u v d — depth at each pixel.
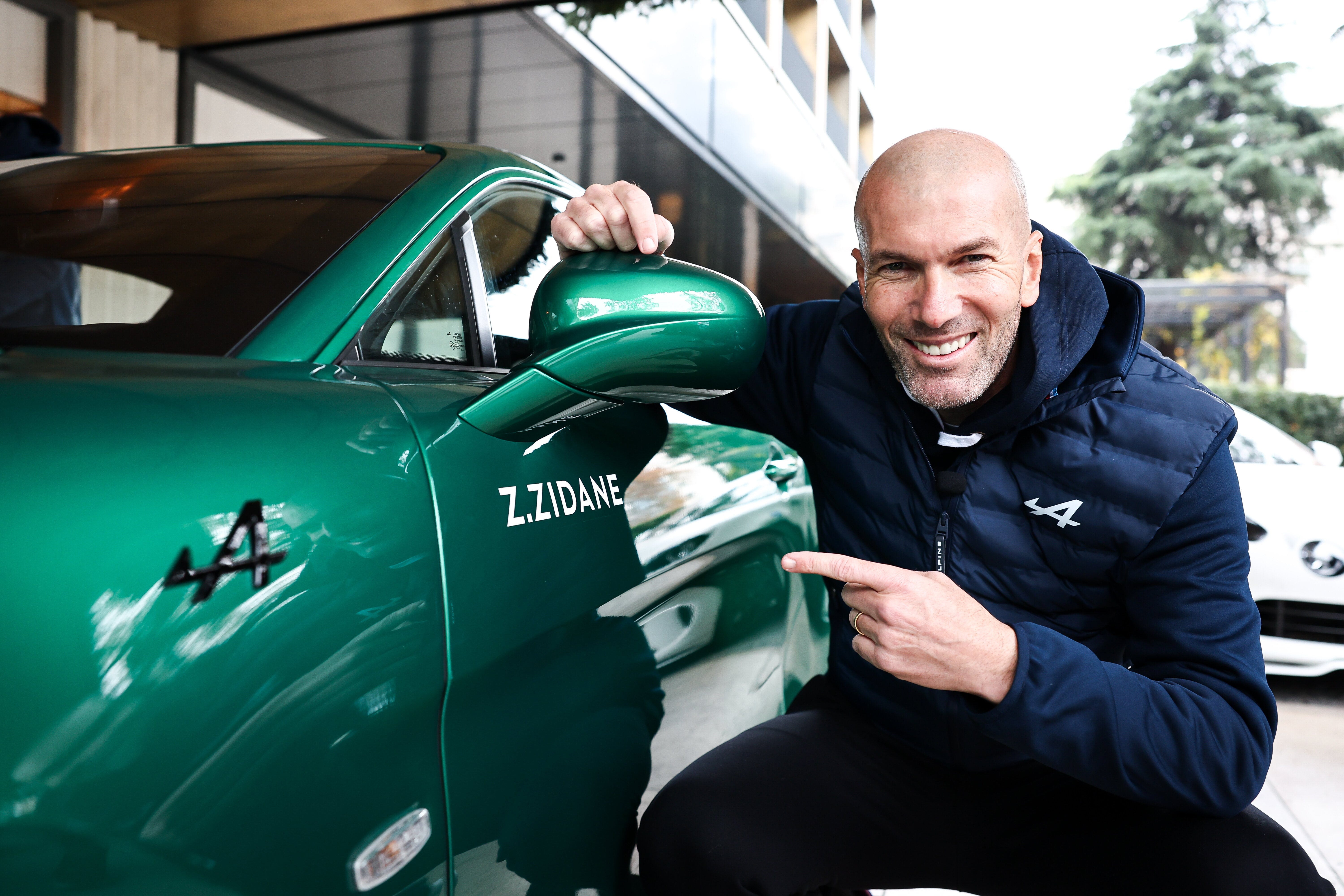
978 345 1.06
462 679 0.81
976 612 0.95
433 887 0.77
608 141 7.85
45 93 6.02
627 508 1.13
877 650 0.96
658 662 1.17
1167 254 27.92
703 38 7.79
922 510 1.19
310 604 0.67
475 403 0.90
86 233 1.05
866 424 1.23
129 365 0.73
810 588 1.86
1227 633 1.05
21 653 0.53
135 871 0.56
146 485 0.60
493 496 0.88
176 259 0.99
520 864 0.88
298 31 6.51
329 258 0.98
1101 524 1.09
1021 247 1.06
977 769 1.21
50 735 0.53
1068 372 1.07
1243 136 28.31
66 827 0.53
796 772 1.18
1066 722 0.95
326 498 0.70
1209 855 1.04
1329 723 3.18
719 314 0.98
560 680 0.96
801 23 10.02
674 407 1.35
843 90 11.58
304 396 0.77
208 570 0.61
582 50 6.42
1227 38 28.61
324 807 0.67
